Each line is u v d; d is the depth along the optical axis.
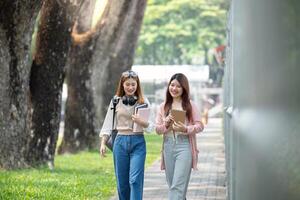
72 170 22.59
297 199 3.45
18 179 18.64
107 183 18.91
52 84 22.30
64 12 22.03
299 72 3.33
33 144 22.03
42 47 22.16
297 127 3.41
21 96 20.78
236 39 7.57
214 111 85.56
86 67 31.02
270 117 3.95
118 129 11.41
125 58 33.00
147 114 11.30
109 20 30.95
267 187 4.03
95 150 31.59
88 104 31.25
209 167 24.45
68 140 31.30
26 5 19.67
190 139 11.10
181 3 83.75
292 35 3.44
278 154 3.75
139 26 33.41
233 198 8.18
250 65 5.03
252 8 4.84
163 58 86.94
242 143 5.79
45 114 22.22
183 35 84.31
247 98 5.29
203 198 16.09
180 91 11.18
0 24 19.89
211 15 84.06
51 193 16.36
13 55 20.31
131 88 11.36
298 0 3.35
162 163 11.30
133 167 11.28
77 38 30.73
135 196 11.27
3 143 20.55
